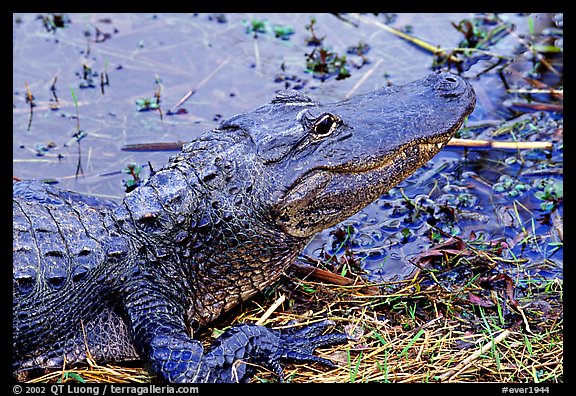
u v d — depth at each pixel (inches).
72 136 519.5
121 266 354.6
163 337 339.3
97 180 484.4
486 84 555.5
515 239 432.8
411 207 464.1
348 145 360.2
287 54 589.3
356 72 567.8
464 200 466.6
